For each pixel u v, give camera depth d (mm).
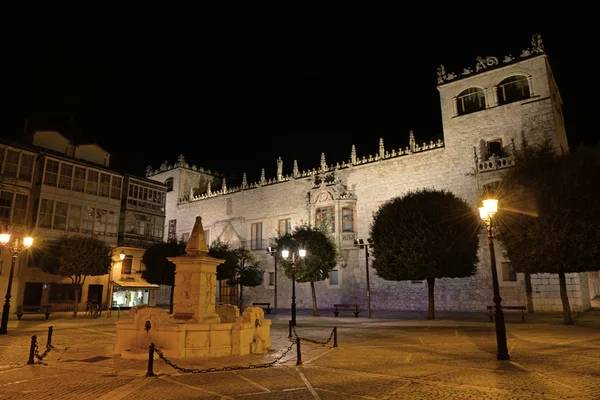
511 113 31812
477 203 31922
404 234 27016
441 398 7809
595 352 12664
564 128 36594
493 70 33031
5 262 31406
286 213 44719
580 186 20266
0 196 32125
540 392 8117
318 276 32906
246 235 47719
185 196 56000
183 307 13117
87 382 9211
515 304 29656
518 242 21469
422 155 36031
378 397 7926
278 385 8930
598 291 40219
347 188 40281
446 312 31609
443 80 35656
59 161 35938
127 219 41281
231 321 14836
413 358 12227
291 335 17766
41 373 10164
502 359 11680
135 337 12664
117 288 39062
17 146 33375
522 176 22250
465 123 34000
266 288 44781
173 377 9695
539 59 31094
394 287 35812
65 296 35062
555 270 20641
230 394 8180
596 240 19688
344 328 21312
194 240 13688
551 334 16953
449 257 26016
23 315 30422
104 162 42844
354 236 38375
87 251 30922
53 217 34750
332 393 8234
